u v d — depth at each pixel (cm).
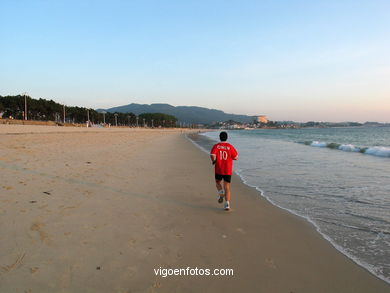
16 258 328
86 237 403
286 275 320
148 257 353
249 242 413
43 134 2552
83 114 11094
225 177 578
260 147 2514
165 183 837
